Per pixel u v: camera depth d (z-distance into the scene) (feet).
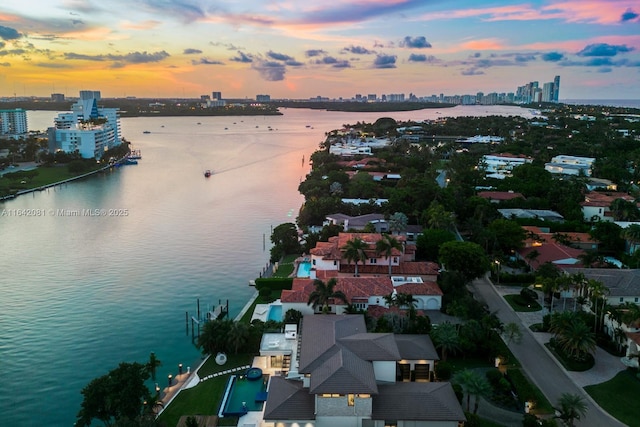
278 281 412.57
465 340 297.33
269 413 225.35
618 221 554.46
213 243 556.51
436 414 224.12
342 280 362.33
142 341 342.23
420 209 578.66
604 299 322.75
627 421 239.09
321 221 606.96
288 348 287.28
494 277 423.64
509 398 257.55
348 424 225.15
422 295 361.71
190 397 262.67
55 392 285.02
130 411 221.66
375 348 252.42
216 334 303.68
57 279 450.30
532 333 328.08
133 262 495.82
